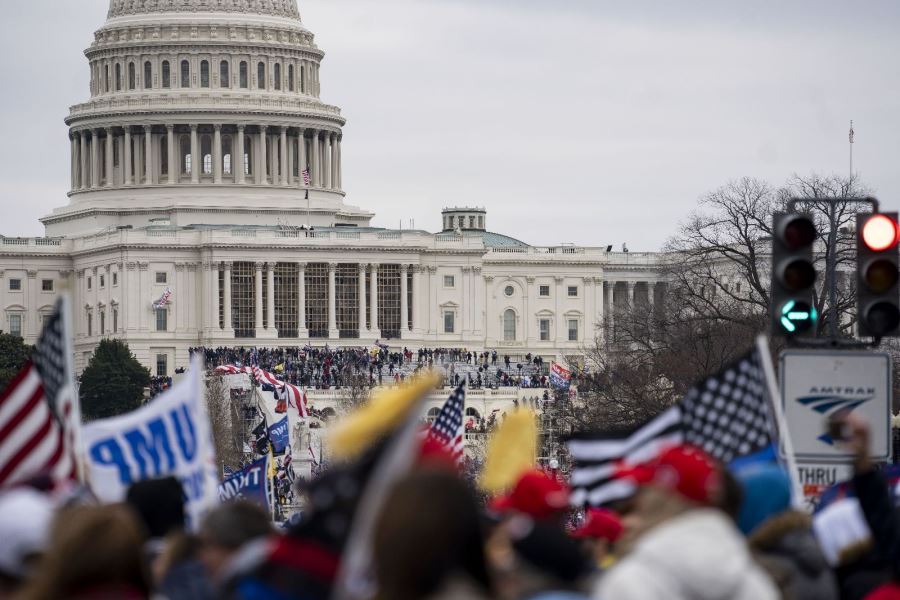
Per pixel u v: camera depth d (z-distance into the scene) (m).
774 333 64.00
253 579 36.53
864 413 63.16
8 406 48.16
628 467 49.34
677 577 36.03
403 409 34.41
